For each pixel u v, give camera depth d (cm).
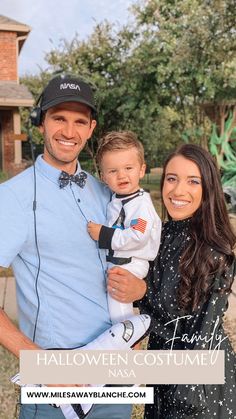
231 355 212
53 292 186
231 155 1327
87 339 193
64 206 189
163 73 1445
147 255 214
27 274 186
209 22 1162
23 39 1777
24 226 180
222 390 205
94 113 205
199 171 205
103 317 200
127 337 195
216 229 204
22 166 1539
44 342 188
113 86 1767
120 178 220
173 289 206
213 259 198
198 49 1243
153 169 2167
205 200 206
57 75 200
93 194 214
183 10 1417
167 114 1934
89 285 194
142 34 1639
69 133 191
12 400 303
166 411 210
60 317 187
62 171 191
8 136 1627
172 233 218
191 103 1623
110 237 199
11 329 179
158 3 1543
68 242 187
